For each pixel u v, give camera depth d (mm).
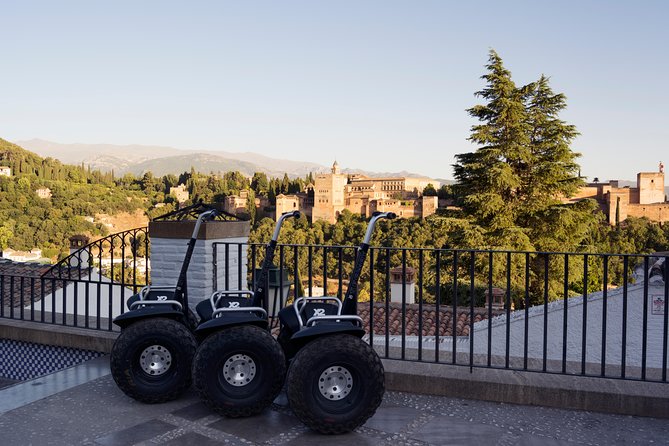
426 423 3547
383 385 3369
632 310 7781
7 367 5727
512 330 9211
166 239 5188
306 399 3254
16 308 8523
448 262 28234
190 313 4258
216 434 3340
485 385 3979
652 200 131125
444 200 155750
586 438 3332
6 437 3301
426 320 12961
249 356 3549
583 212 30000
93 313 10594
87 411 3709
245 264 5602
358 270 3584
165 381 3809
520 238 27609
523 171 31547
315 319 3434
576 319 8508
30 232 150750
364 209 159750
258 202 183875
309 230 127312
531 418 3650
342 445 3197
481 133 31094
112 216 190375
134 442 3227
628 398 3711
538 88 31953
